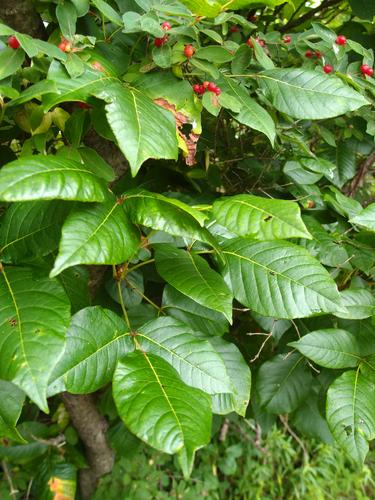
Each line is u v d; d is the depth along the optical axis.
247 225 0.31
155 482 0.82
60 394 0.61
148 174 0.52
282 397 0.50
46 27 0.43
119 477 0.78
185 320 0.42
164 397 0.29
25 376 0.25
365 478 1.03
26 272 0.31
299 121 0.57
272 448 1.00
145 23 0.34
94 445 0.71
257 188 0.58
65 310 0.29
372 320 0.41
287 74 0.41
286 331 0.52
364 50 0.45
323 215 0.53
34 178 0.27
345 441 0.35
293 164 0.53
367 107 0.49
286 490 0.98
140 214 0.31
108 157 0.45
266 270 0.36
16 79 0.35
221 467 0.93
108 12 0.36
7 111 0.35
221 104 0.37
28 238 0.33
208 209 0.37
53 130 0.41
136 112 0.31
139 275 0.46
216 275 0.37
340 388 0.37
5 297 0.29
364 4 0.55
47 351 0.26
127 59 0.40
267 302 0.35
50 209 0.33
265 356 0.57
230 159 0.62
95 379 0.32
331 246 0.45
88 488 0.77
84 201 0.29
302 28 0.65
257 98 0.48
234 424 1.00
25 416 0.69
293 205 0.31
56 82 0.32
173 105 0.37
